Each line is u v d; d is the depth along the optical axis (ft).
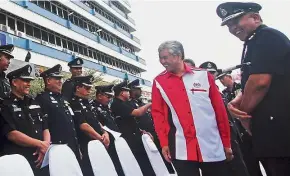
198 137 7.62
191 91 7.87
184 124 7.70
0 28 60.08
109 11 124.67
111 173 10.52
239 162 10.14
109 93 17.80
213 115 7.94
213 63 12.57
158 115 8.17
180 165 7.59
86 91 15.43
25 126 10.84
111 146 14.74
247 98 5.65
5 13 63.41
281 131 5.41
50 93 13.43
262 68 5.36
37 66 66.49
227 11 6.08
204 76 8.08
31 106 11.73
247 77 5.96
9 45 13.87
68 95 15.10
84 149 13.92
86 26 103.35
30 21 69.92
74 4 94.48
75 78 15.53
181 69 8.07
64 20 84.89
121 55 120.06
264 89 5.42
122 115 16.05
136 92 20.86
